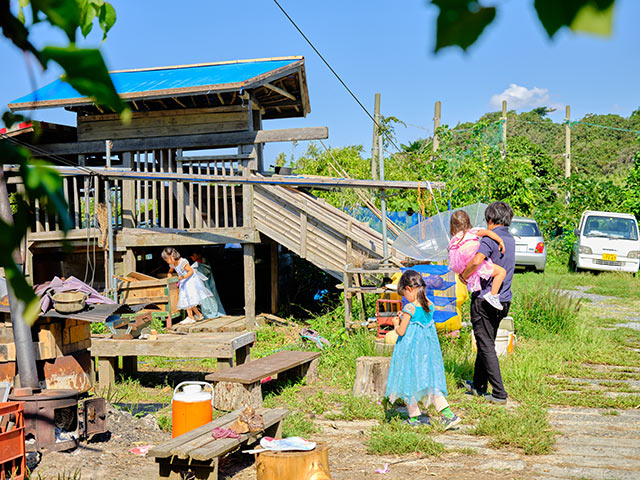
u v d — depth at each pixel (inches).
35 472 193.8
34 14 25.9
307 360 308.0
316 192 644.7
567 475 190.9
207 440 187.9
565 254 960.3
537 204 1042.7
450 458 209.0
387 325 374.9
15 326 218.1
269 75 455.5
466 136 1036.5
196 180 414.6
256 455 177.9
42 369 251.1
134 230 473.4
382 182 411.5
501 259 264.1
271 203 471.8
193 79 483.2
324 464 174.7
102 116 483.5
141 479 192.9
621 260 791.7
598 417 257.3
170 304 348.8
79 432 225.1
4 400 206.5
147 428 245.6
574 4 17.9
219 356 302.5
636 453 211.8
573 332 423.8
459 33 18.9
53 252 495.2
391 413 253.4
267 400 283.4
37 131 32.5
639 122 2066.9
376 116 600.1
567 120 1211.9
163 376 351.9
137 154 486.6
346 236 442.3
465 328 385.4
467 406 264.7
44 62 23.8
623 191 1000.2
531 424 232.8
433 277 362.6
